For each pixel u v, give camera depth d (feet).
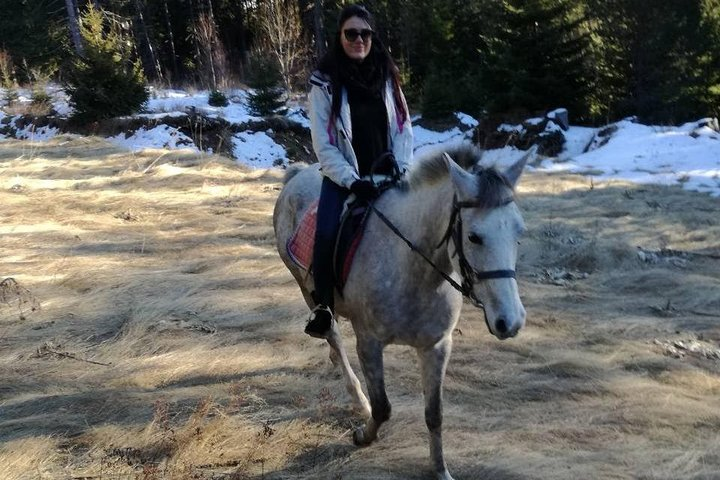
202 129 56.18
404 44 79.00
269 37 88.84
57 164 40.98
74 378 15.33
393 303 10.87
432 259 10.37
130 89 57.00
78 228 27.91
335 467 12.07
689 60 59.31
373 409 11.70
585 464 12.09
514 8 60.08
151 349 16.93
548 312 19.86
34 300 19.74
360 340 11.64
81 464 11.90
